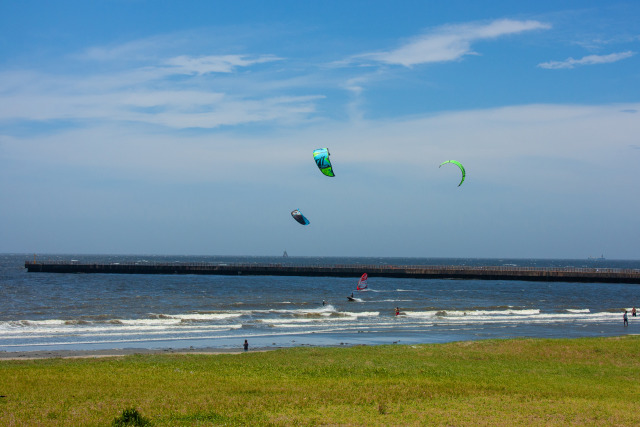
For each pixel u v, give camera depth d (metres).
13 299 72.94
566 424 16.25
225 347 38.50
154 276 122.94
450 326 51.41
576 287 109.25
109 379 22.06
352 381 22.39
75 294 81.44
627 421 16.73
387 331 47.72
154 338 42.62
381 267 125.44
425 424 15.93
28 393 18.84
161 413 16.44
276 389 20.23
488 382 22.89
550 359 29.12
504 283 118.06
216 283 109.44
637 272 116.75
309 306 70.69
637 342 33.25
